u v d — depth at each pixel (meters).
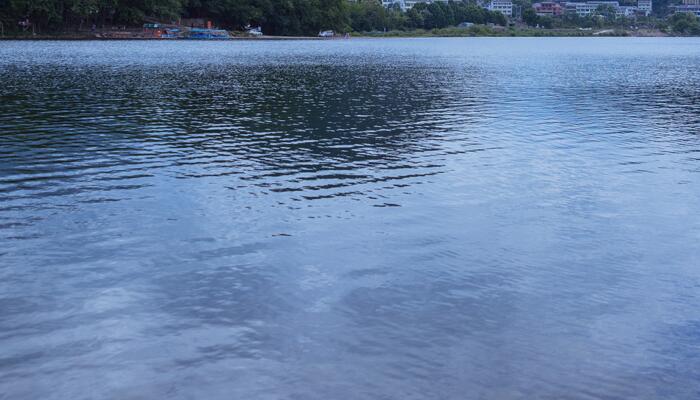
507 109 33.12
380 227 13.56
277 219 13.98
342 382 7.80
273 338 8.84
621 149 22.31
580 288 10.68
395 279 10.89
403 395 7.55
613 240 13.03
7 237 12.62
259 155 20.59
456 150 21.77
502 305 9.98
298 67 69.19
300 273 11.08
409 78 54.72
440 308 9.84
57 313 9.52
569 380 7.91
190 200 15.34
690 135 25.47
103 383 7.76
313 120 28.53
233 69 63.72
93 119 27.72
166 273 11.01
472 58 93.62
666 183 17.62
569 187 17.05
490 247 12.51
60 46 112.44
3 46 109.44
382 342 8.77
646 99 39.09
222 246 12.30
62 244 12.29
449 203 15.41
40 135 23.52
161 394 7.55
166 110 31.23
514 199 15.83
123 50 101.38
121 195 15.70
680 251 12.48
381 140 23.58
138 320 9.34
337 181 17.34
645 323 9.45
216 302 9.94
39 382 7.77
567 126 27.48
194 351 8.50
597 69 69.94
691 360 8.41
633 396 7.61
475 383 7.82
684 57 103.44
